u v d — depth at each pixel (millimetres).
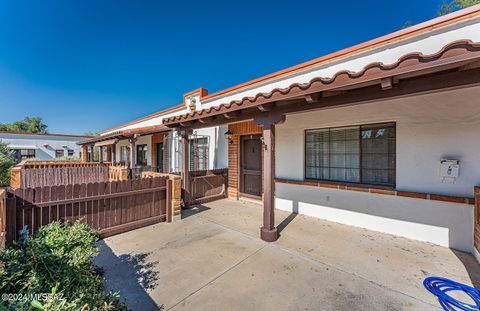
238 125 7246
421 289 2598
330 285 2689
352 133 4918
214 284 2717
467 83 2195
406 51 3914
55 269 1787
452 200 3619
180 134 6160
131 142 8828
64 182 6438
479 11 3258
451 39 3492
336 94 3086
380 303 2369
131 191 4586
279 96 3295
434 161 3838
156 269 3064
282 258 3371
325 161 5371
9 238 3111
